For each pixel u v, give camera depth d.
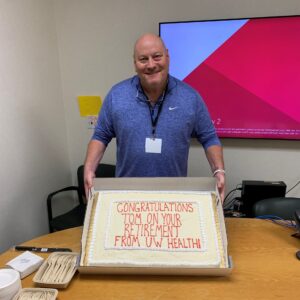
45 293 0.96
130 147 1.60
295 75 2.19
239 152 2.52
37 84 2.22
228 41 2.23
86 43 2.49
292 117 2.28
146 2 2.31
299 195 2.53
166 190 1.20
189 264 0.98
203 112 1.61
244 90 2.30
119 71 2.50
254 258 1.17
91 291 1.00
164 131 1.56
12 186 1.97
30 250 1.24
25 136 2.09
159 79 1.47
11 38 1.91
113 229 1.07
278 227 1.40
